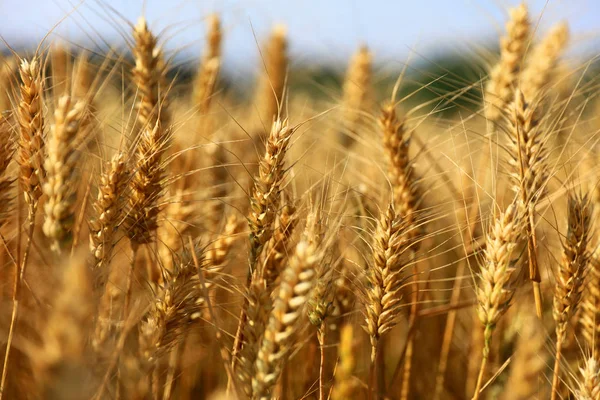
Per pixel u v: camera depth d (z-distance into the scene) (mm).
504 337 951
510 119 861
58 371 608
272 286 809
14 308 769
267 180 801
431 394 1010
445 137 1022
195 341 945
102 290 756
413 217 884
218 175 999
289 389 906
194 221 925
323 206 833
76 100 784
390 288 803
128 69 923
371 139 988
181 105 1048
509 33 997
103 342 731
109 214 769
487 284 784
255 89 1264
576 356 906
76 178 727
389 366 1034
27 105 771
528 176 837
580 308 879
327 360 932
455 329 1056
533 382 695
